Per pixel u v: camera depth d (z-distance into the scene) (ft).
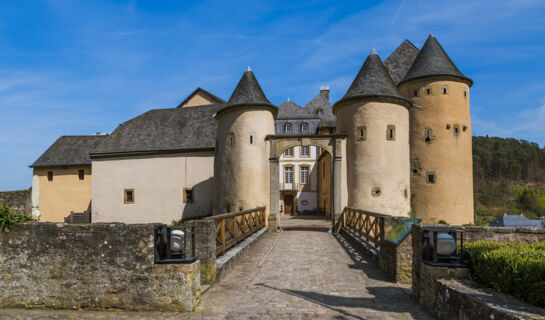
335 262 30.09
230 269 26.89
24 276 18.16
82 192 92.68
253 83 57.98
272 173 54.44
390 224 26.86
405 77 79.00
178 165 77.56
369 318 16.66
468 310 13.55
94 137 102.83
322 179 111.86
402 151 53.31
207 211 74.49
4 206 18.69
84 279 17.80
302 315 17.07
